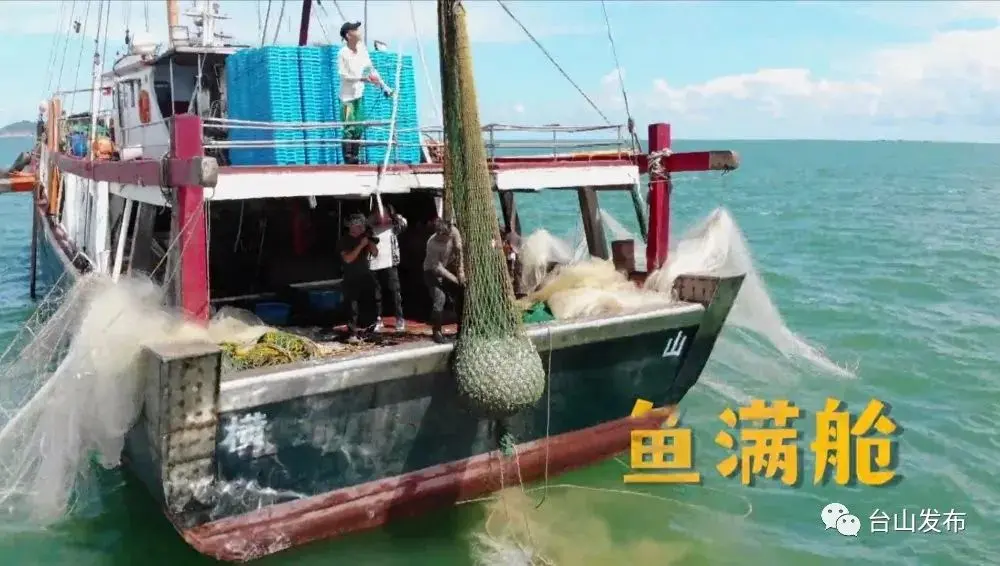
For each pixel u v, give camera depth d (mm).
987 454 10828
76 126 18859
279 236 13148
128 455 9266
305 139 9344
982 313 18969
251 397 7258
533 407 9234
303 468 7848
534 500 9352
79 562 8250
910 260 27188
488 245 8086
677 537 8641
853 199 55469
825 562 8211
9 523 8953
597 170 11062
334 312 11398
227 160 11359
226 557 7672
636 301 10258
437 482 8766
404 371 8062
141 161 8891
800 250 30047
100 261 11844
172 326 7656
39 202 20984
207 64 12375
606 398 9867
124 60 13719
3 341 16094
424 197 12266
